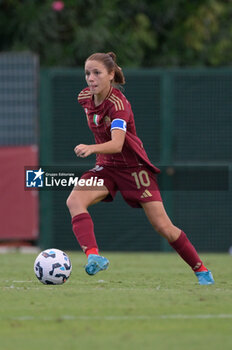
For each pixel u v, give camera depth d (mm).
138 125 50031
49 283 26016
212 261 42844
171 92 50094
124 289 24672
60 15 69188
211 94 50281
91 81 23172
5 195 49438
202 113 50250
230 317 18578
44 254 26141
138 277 31031
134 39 70938
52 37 69250
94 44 68562
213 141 50375
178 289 24828
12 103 49438
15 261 41812
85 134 49625
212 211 50375
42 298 21828
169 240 25047
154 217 24438
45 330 17016
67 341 15898
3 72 49500
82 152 22172
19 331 16906
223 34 76562
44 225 49844
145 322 17906
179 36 75375
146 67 75250
